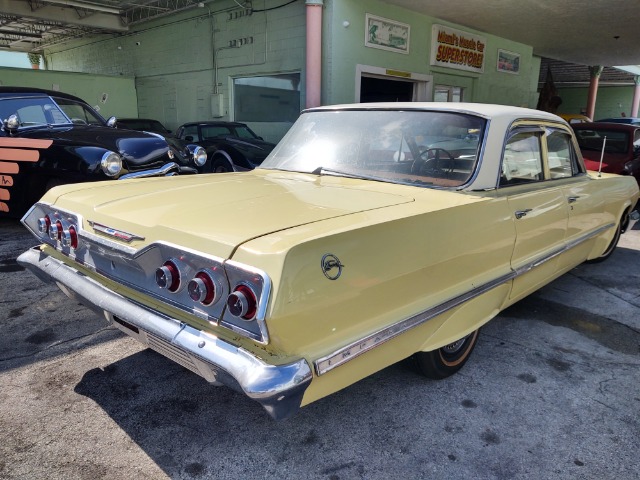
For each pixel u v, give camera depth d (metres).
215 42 12.77
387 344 2.21
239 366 1.78
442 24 12.39
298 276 1.76
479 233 2.66
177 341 1.98
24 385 2.87
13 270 4.84
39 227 2.86
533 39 14.88
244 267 1.76
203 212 2.23
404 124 3.11
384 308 2.16
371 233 2.04
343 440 2.48
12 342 3.38
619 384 3.07
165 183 2.93
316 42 9.81
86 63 19.11
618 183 4.80
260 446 2.42
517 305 4.38
